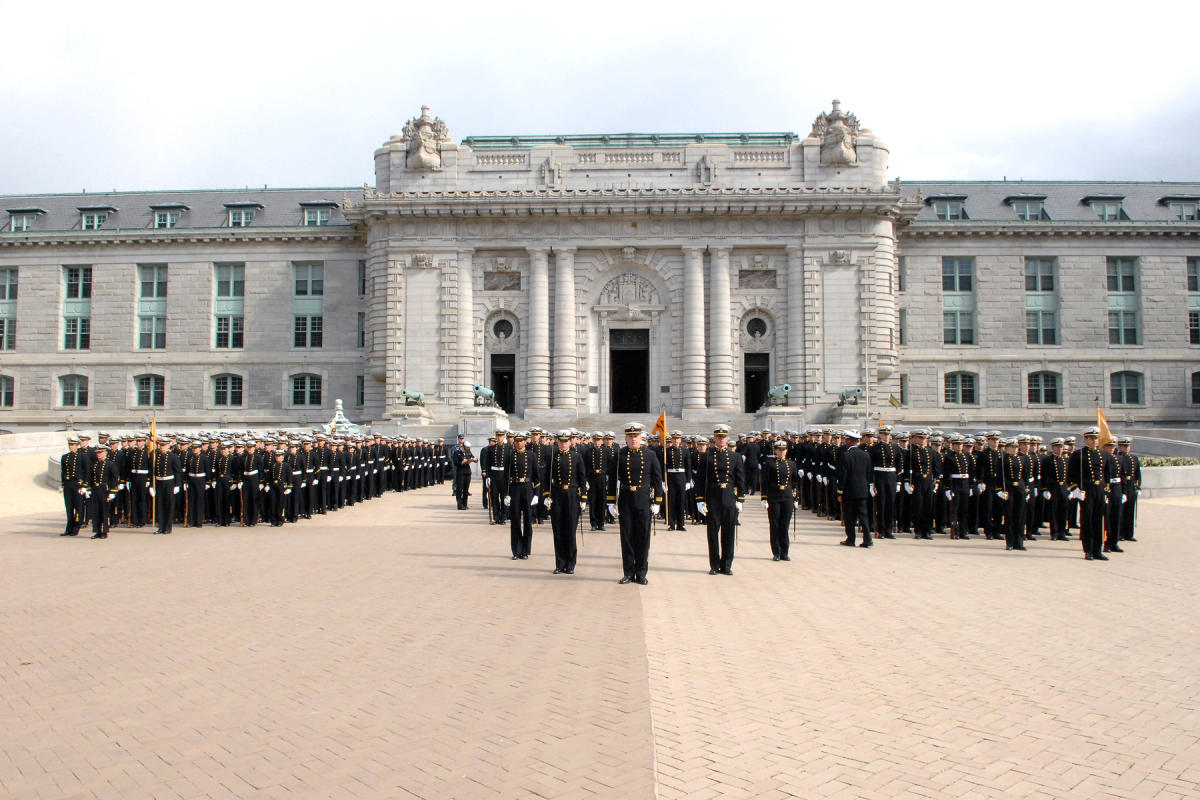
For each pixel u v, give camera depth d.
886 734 8.34
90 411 66.44
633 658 10.91
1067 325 64.19
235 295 66.94
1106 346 64.25
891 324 58.88
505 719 8.68
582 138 62.50
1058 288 64.62
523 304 59.22
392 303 58.50
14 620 13.06
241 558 19.42
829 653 11.23
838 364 57.62
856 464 21.77
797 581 16.53
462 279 58.69
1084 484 19.59
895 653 11.25
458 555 19.80
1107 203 66.25
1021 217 65.81
